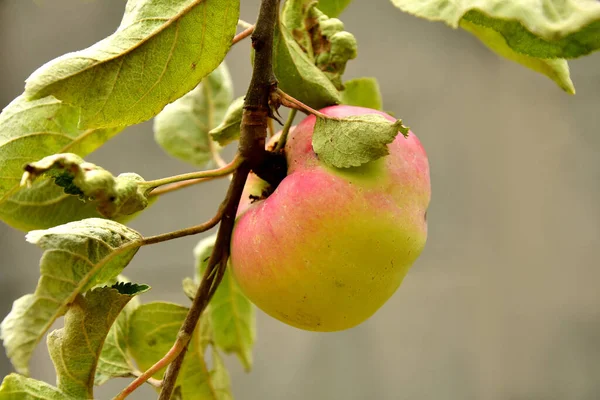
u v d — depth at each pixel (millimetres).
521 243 1735
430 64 1815
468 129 1789
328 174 708
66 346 705
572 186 1745
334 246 706
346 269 708
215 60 716
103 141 759
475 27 774
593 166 1745
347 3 793
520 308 1713
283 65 734
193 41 712
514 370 1688
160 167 1794
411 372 1695
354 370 1703
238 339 839
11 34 1842
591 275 1698
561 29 692
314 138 713
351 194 705
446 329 1719
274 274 713
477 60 1809
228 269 820
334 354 1718
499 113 1794
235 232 727
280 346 1735
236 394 1712
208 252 813
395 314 1735
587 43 693
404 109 1814
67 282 700
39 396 709
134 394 1701
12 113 748
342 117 712
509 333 1704
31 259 1818
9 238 1827
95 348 708
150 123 1804
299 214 707
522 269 1724
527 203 1750
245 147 722
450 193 1771
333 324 724
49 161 670
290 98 717
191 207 1791
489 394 1674
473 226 1753
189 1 709
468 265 1742
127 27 707
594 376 1653
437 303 1733
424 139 1800
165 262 1765
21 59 1830
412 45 1826
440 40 1818
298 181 711
